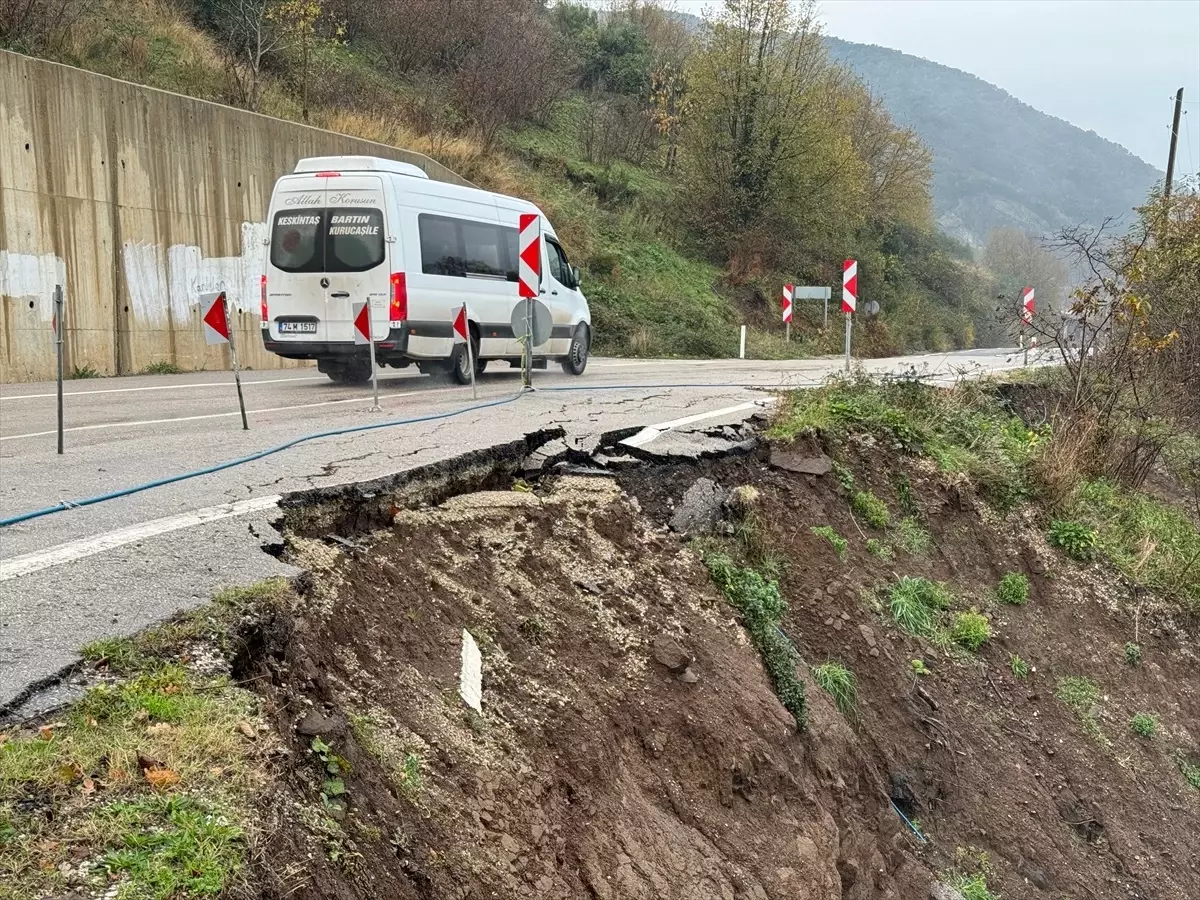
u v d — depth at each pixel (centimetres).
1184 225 1574
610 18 4284
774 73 3123
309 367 1731
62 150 1305
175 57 1922
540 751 399
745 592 628
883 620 744
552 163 2925
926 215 4978
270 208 1189
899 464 929
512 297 1345
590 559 566
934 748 675
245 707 299
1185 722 853
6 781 246
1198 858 730
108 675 304
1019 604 876
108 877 224
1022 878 630
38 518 487
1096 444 1227
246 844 244
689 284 2788
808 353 2786
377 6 2842
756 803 493
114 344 1402
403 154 2070
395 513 528
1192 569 1017
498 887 319
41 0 1634
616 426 840
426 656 402
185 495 526
